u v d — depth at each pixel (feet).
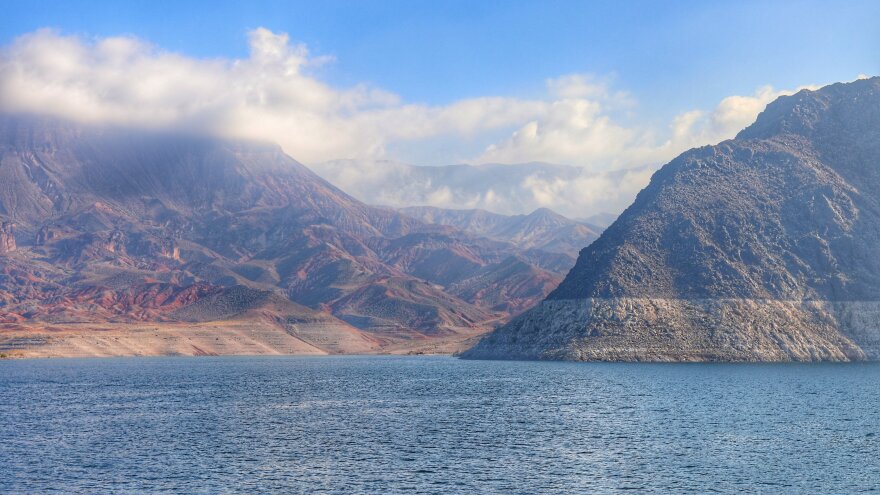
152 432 417.28
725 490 285.02
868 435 389.19
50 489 290.97
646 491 284.00
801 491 283.18
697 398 548.31
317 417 477.36
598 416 465.47
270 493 284.00
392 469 319.27
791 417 452.35
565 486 291.38
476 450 357.20
